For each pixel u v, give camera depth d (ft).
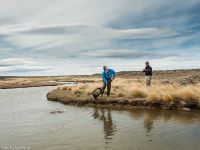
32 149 32.96
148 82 74.38
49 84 247.50
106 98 65.98
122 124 44.32
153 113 52.70
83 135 38.29
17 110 64.03
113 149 31.91
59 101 77.97
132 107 59.72
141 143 33.78
